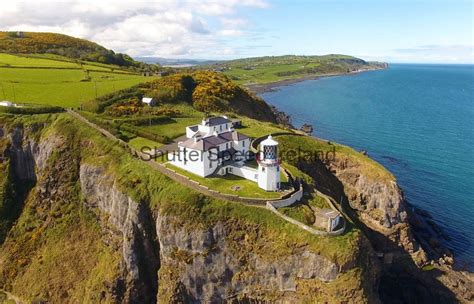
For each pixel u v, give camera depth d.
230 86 157.12
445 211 114.88
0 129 97.44
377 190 102.19
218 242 70.19
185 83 150.00
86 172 86.75
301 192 78.38
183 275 70.38
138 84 138.62
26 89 124.81
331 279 64.19
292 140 114.00
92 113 109.50
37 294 78.12
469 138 181.50
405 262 94.69
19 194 94.38
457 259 96.44
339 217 72.06
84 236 84.00
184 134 106.44
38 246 85.75
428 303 84.62
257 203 72.88
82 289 76.56
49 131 96.38
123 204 77.19
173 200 73.31
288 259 66.19
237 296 69.56
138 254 74.50
